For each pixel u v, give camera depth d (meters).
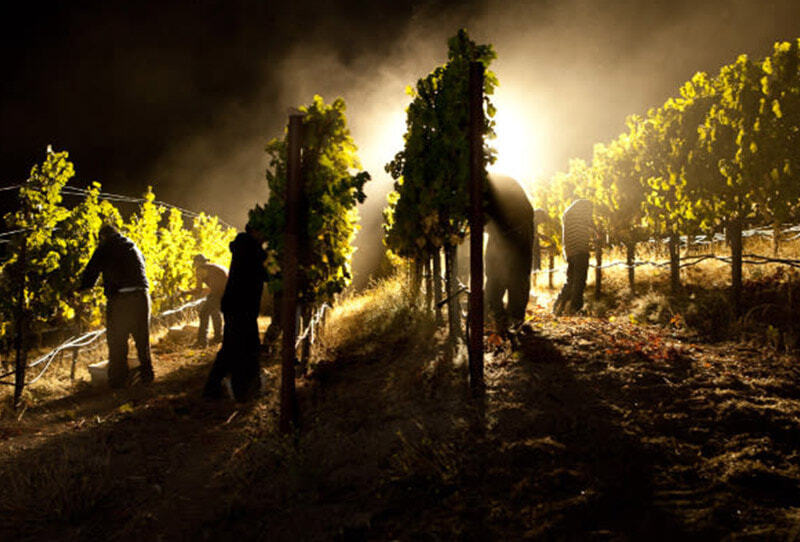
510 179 5.92
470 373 4.32
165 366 7.00
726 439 3.41
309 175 4.71
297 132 4.13
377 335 6.62
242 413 4.87
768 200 5.83
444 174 5.19
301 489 3.44
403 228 6.11
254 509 3.29
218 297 8.17
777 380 4.27
